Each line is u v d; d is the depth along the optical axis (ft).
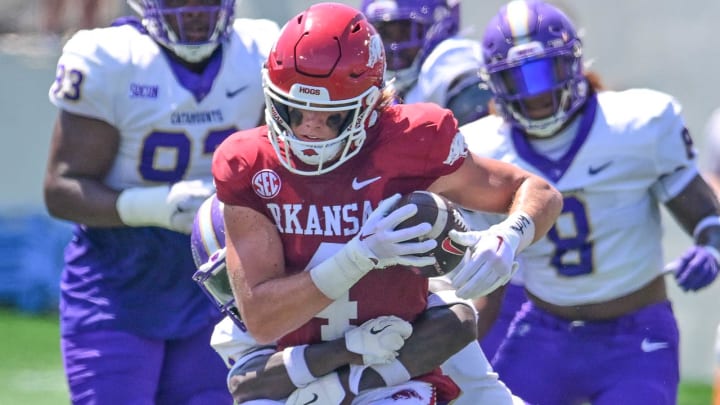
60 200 48.39
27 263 117.80
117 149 49.21
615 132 49.65
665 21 94.48
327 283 33.96
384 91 35.22
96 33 48.88
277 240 35.37
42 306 117.50
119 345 48.52
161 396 50.39
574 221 49.96
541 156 50.21
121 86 48.26
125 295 49.03
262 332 35.17
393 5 61.57
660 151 49.88
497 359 51.90
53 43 122.42
